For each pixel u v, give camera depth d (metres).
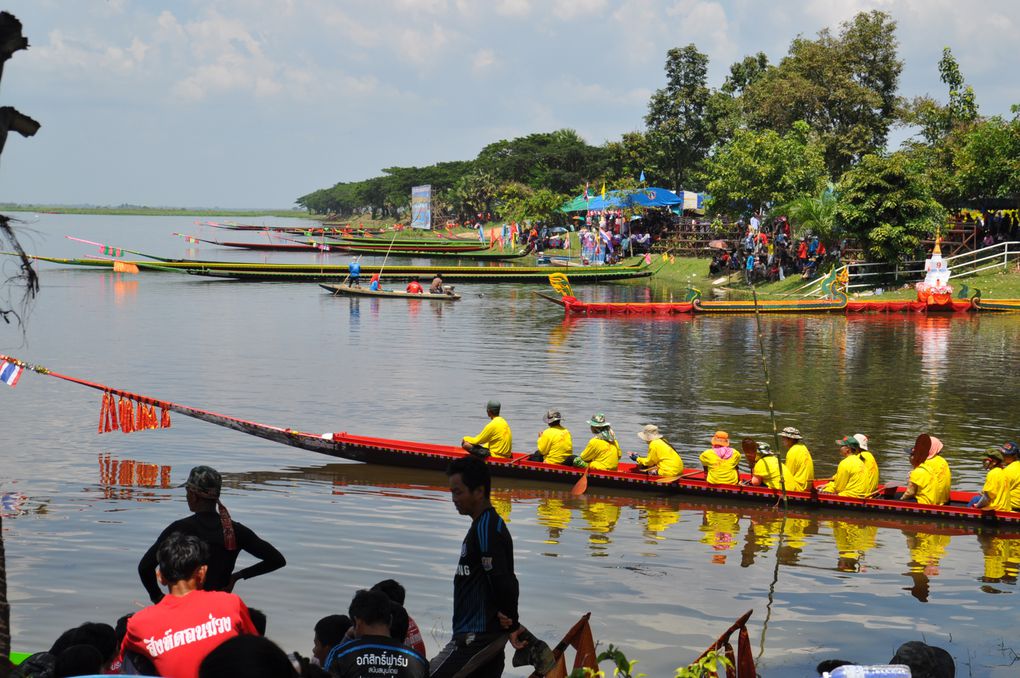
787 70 82.19
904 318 44.69
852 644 10.18
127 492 16.09
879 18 81.50
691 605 11.34
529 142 148.62
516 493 16.56
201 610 5.31
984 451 19.42
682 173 98.69
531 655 6.39
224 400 24.34
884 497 15.62
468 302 53.25
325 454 18.09
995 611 11.19
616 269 68.12
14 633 10.31
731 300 53.41
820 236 55.03
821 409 23.59
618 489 16.58
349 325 41.25
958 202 58.72
